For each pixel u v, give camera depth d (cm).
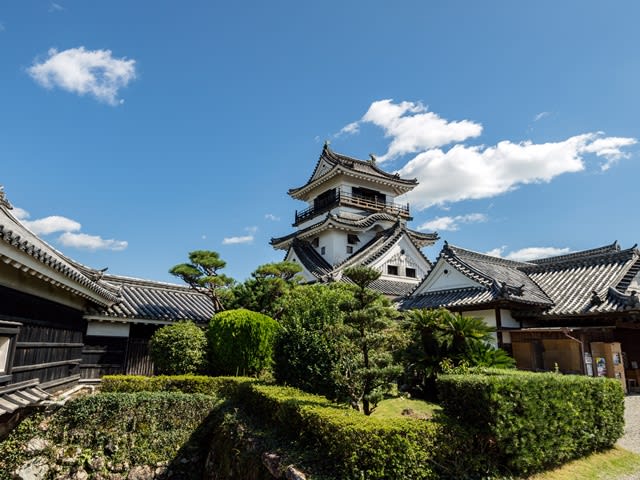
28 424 961
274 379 1131
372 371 686
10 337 761
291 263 1747
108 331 1484
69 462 932
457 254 1869
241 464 720
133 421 1012
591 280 1600
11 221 1077
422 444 547
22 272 806
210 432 1020
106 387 1175
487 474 574
